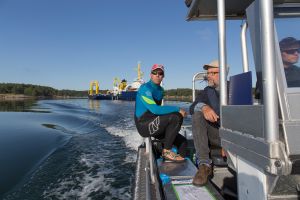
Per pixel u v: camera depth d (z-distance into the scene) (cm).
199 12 309
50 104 4019
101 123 1519
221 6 196
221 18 196
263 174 155
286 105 147
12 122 1560
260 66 164
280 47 165
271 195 157
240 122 173
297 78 157
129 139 999
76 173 620
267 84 138
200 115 277
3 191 512
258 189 162
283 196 158
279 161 133
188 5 311
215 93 305
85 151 833
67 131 1288
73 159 737
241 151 171
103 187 534
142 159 382
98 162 705
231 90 210
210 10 303
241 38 258
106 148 870
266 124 139
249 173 172
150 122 334
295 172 135
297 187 154
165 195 228
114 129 1252
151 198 234
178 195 226
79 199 478
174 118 328
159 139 364
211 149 300
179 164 317
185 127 540
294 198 159
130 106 2916
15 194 498
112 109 2488
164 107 332
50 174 615
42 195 499
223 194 277
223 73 199
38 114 2161
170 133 328
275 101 137
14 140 1007
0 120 1659
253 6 174
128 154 781
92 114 2117
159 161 330
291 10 174
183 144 351
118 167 658
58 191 517
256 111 152
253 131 156
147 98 338
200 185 244
